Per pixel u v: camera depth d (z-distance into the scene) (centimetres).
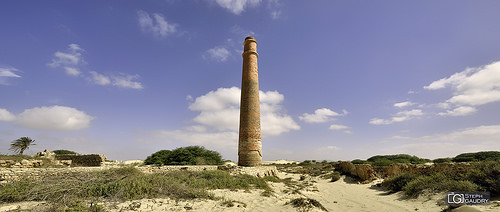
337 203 1337
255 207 1025
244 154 2284
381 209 1153
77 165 2675
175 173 1647
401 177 1702
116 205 919
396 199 1391
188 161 3228
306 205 1040
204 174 1669
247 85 2469
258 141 2333
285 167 5212
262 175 2234
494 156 3025
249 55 2573
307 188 1956
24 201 982
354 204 1302
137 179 1217
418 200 1239
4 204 932
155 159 3288
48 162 2428
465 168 1412
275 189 1678
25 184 1098
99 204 911
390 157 4459
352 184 2478
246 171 1989
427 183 1376
